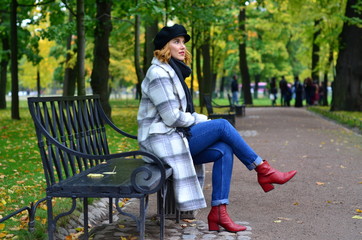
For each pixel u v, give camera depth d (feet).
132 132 46.57
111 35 92.02
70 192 11.59
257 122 62.03
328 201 18.65
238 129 51.85
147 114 13.94
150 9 40.34
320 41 84.48
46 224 14.05
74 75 95.45
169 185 15.46
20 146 34.58
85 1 62.13
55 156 13.12
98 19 58.59
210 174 25.22
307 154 32.19
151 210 17.54
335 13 75.72
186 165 13.55
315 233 14.49
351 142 39.19
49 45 126.11
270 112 87.97
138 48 57.62
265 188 14.35
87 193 11.49
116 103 139.74
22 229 13.78
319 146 36.60
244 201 18.92
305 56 121.39
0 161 27.55
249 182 22.81
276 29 132.36
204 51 95.71
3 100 102.42
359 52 79.30
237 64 183.52
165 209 15.84
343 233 14.49
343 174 24.57
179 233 14.38
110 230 14.55
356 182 22.48
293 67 194.18
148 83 13.71
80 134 14.85
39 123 12.33
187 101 14.47
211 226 14.56
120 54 131.44
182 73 14.35
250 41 159.43
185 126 13.82
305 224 15.51
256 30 154.71
